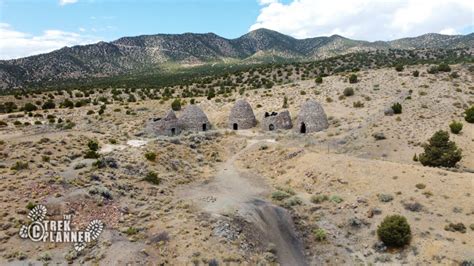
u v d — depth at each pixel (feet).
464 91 287.69
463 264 98.68
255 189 155.63
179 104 354.33
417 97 282.36
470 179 139.74
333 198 141.38
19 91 561.43
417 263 103.55
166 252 94.79
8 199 107.65
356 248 115.34
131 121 291.79
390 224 112.78
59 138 188.96
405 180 144.46
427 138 207.51
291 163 180.65
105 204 116.47
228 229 107.34
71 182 124.36
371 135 221.25
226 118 296.30
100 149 187.21
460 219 118.93
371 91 310.86
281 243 114.62
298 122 250.78
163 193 139.03
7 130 230.48
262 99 346.33
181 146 204.54
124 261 88.33
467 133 212.64
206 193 145.79
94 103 407.64
